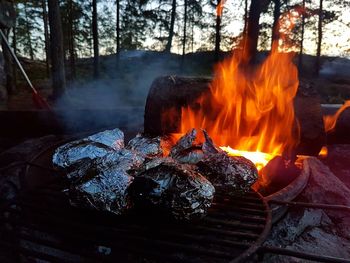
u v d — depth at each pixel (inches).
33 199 61.7
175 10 641.0
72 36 641.0
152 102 97.3
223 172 65.2
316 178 88.9
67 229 54.0
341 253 66.8
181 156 76.0
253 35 235.9
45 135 151.7
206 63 654.5
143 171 57.4
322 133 85.7
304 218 75.1
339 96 429.1
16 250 48.5
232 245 47.3
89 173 57.7
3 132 151.9
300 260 62.4
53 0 314.7
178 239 50.3
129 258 62.4
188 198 50.4
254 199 63.8
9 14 277.1
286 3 471.8
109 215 55.5
